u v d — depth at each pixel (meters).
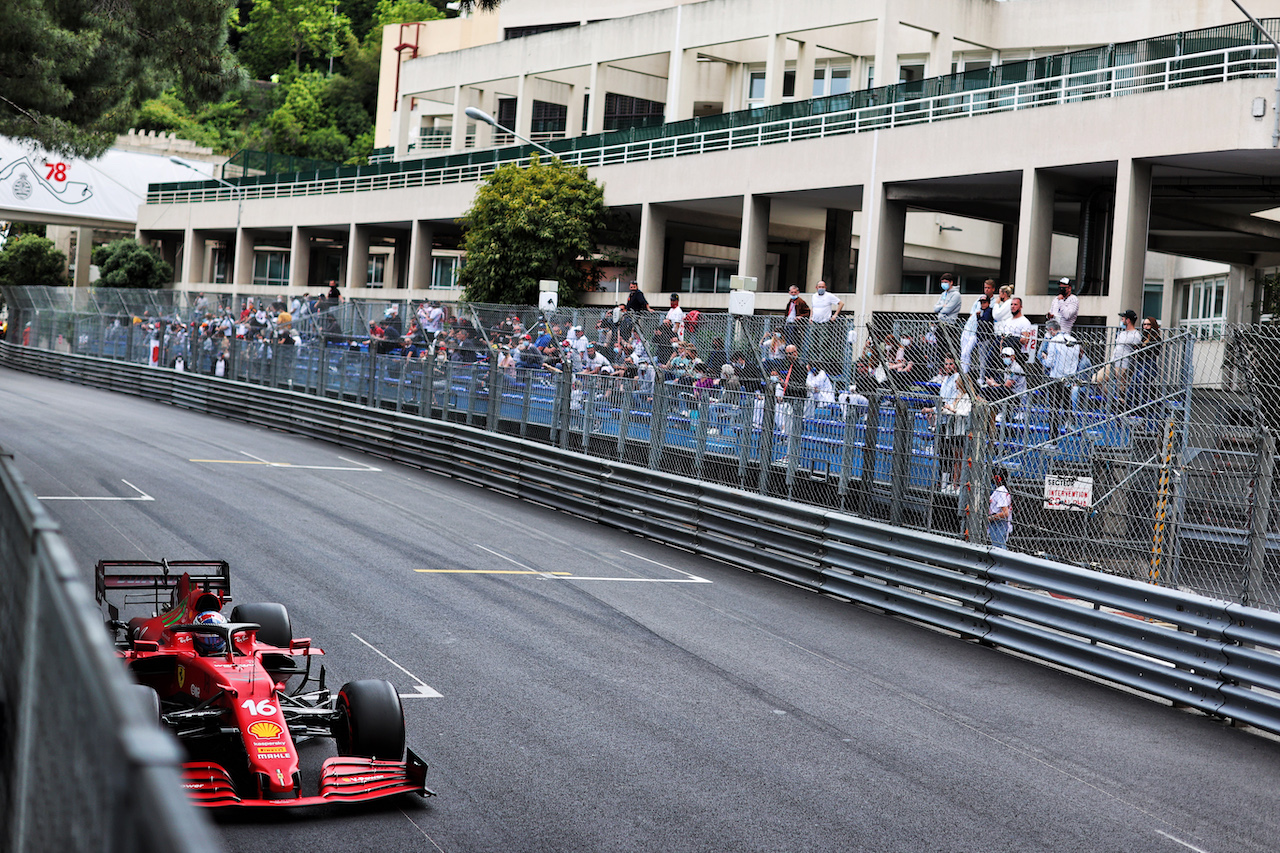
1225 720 10.50
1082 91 25.20
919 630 13.48
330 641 11.00
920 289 43.22
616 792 7.69
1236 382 12.62
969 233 40.44
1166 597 11.05
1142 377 13.04
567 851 6.70
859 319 28.83
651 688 10.25
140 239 60.16
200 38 22.19
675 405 18.69
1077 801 8.09
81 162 57.72
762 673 11.02
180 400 35.03
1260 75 21.52
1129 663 11.23
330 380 29.19
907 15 32.34
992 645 12.91
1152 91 23.25
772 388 16.78
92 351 41.56
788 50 37.72
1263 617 10.17
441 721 8.93
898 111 28.97
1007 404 13.92
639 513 18.98
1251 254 33.53
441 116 51.38
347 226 49.94
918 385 14.77
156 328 37.69
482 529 18.06
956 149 26.66
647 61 42.34
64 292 44.31
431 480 23.27
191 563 9.41
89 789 2.19
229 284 54.78
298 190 51.66
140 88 23.22
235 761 7.65
